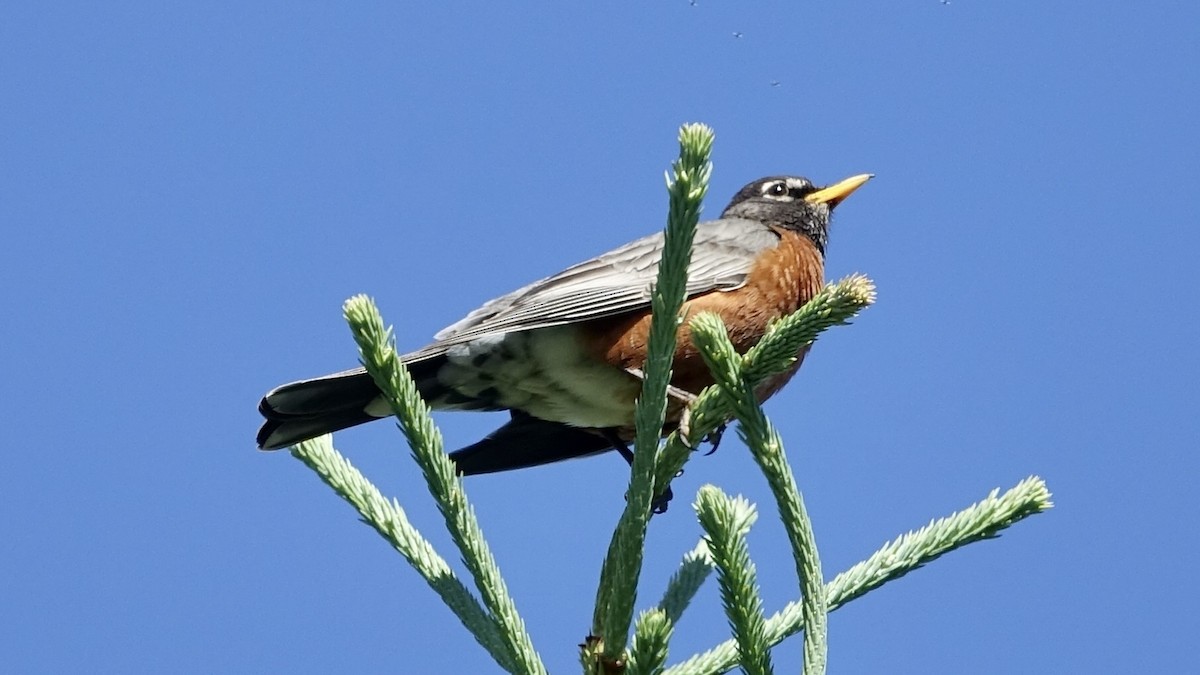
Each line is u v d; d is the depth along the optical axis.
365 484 6.17
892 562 5.58
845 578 5.61
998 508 5.54
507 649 5.28
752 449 5.31
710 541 4.80
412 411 5.32
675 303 5.31
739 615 4.77
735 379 5.36
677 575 5.98
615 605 4.91
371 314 5.32
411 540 5.97
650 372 5.25
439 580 5.79
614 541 5.30
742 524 5.09
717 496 4.81
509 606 5.24
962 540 5.53
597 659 4.94
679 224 5.25
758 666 4.75
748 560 4.80
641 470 5.08
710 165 5.22
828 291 5.30
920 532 5.60
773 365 5.34
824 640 4.87
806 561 5.07
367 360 5.32
